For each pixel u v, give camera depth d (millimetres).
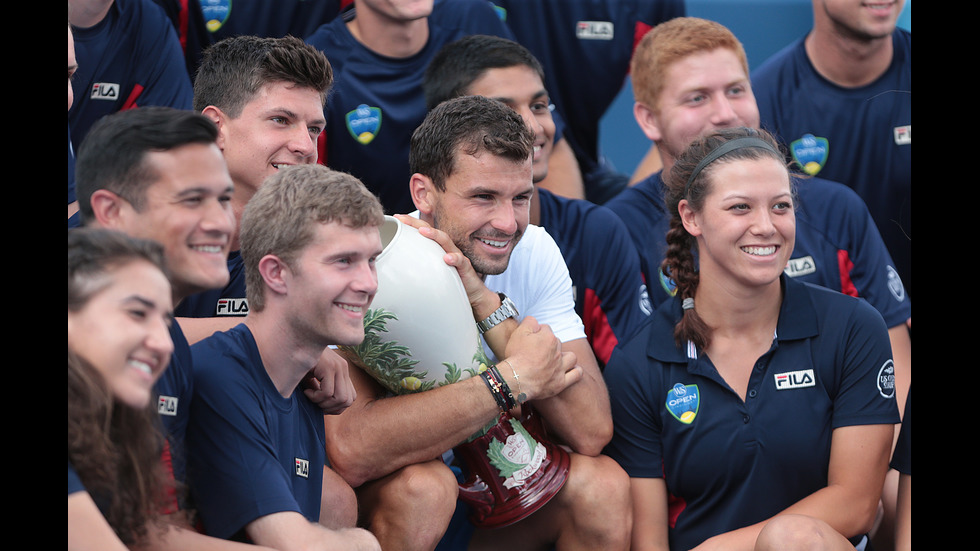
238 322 4941
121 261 3043
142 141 3582
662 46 7156
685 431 5066
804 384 5012
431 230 4590
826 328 5059
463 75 6621
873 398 4965
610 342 6988
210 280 3707
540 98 6746
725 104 7066
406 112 7348
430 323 4355
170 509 3643
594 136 7879
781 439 4969
